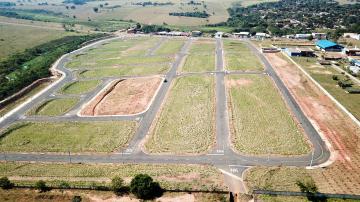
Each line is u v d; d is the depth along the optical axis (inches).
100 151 2795.3
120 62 5689.0
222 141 2891.2
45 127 3253.0
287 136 2947.8
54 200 2185.0
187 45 6958.7
